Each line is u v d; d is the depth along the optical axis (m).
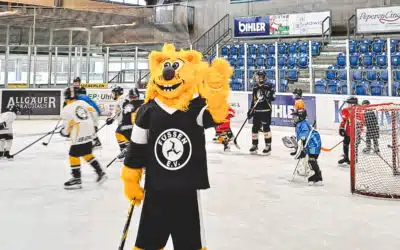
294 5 16.75
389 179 5.09
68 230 3.11
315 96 10.85
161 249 1.97
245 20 16.66
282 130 11.55
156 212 1.92
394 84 12.21
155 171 1.92
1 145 6.75
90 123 4.70
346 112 6.17
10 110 6.67
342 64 13.81
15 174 5.45
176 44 18.08
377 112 5.61
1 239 2.89
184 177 1.89
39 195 4.28
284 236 3.00
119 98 6.64
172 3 18.16
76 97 4.70
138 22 18.12
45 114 14.17
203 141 1.97
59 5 18.98
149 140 1.95
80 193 4.38
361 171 5.66
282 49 15.60
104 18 17.78
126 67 18.81
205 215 3.55
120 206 3.84
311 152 4.86
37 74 18.48
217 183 4.95
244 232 3.09
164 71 1.87
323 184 4.90
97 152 7.58
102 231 3.09
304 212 3.68
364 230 3.17
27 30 16.38
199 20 18.95
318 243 2.86
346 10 15.72
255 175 5.48
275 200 4.12
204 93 1.89
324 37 15.52
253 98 7.45
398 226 3.28
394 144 5.34
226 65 1.87
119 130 6.41
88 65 15.39
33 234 3.01
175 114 1.93
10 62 18.00
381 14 14.10
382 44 13.94
